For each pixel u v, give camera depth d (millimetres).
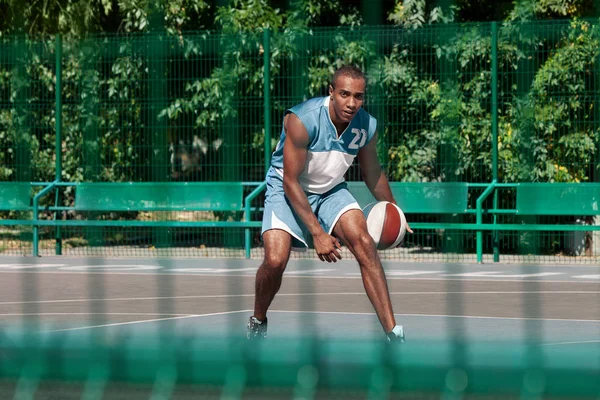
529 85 19219
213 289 14172
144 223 19812
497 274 16734
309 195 7883
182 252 21172
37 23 21703
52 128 21656
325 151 7648
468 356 3076
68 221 20234
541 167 19391
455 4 19438
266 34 19891
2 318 10672
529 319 10859
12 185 20922
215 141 20812
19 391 3320
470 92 19703
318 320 10672
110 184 20672
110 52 20875
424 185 19406
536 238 19766
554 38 19000
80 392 3617
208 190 20266
